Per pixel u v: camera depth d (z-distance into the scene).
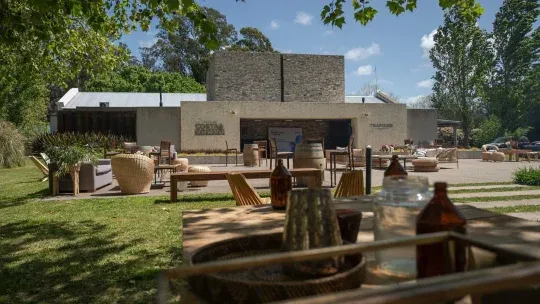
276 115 21.88
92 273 3.26
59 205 6.63
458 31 33.81
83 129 23.14
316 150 7.41
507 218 1.63
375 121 22.84
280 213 1.99
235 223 1.75
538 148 27.92
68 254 3.78
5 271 3.32
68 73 7.74
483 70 33.97
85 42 7.22
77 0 3.96
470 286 0.43
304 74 24.17
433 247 0.76
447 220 0.91
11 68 7.22
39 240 4.32
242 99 23.55
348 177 3.19
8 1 4.51
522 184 8.99
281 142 25.58
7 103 23.28
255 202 3.05
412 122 25.22
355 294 0.41
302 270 0.90
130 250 3.89
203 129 21.06
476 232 1.39
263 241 1.18
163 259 3.61
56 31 4.72
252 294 0.75
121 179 8.11
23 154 18.12
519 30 37.22
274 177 2.10
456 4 4.88
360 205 2.09
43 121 28.34
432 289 0.42
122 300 2.74
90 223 5.14
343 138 26.34
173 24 5.42
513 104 38.12
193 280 0.87
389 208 1.05
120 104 28.22
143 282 3.06
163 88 43.44
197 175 6.93
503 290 0.49
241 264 0.63
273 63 23.95
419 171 13.05
